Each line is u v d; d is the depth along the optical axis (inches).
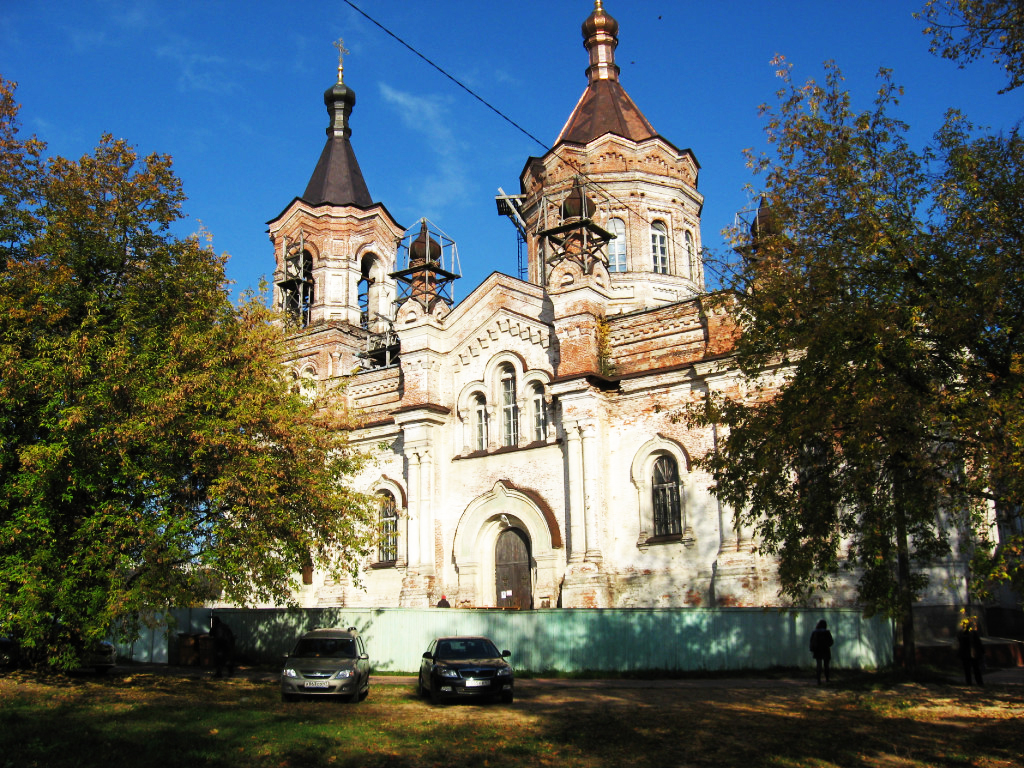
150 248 983.0
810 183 688.4
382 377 1578.5
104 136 978.7
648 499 1243.8
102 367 828.6
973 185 620.1
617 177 1664.6
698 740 607.5
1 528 809.5
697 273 1711.4
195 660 1264.8
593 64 1872.5
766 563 1125.7
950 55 656.4
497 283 1430.9
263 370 954.7
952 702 753.6
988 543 608.1
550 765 544.7
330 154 1865.2
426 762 553.0
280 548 945.5
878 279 654.5
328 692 818.2
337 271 1754.4
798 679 922.7
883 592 663.8
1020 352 596.1
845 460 675.4
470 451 1414.9
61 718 666.2
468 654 845.8
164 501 892.0
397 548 1483.8
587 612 1045.8
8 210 923.4
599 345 1300.4
